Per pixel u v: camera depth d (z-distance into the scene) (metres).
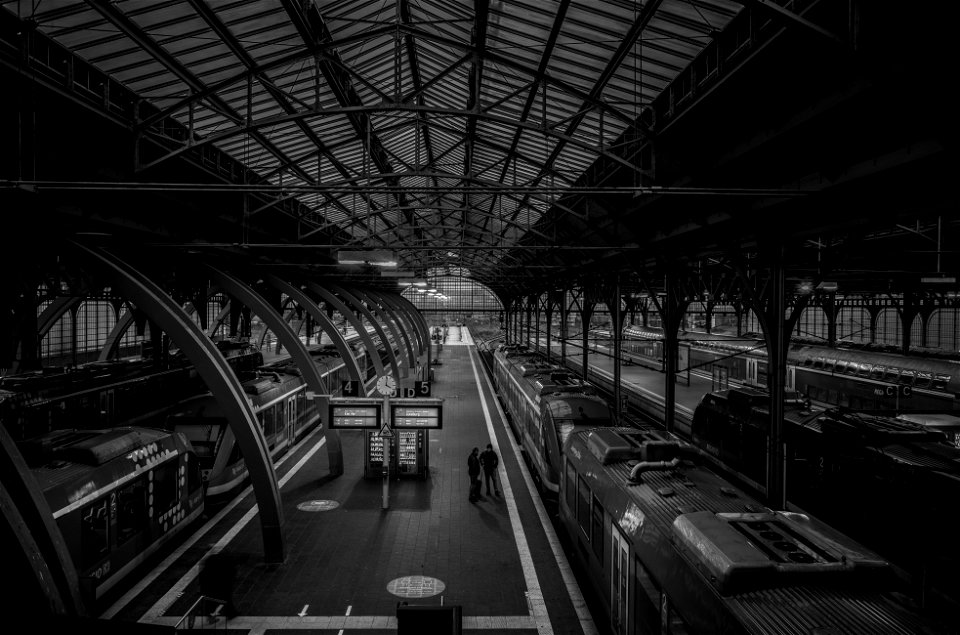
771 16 6.91
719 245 15.70
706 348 38.84
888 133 8.52
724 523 6.99
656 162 12.84
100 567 10.75
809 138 9.64
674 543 7.15
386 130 16.20
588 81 12.27
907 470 10.81
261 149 15.76
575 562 12.58
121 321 30.56
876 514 11.61
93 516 10.67
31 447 11.09
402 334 46.81
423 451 19.02
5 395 14.72
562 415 17.00
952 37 6.27
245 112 13.42
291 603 11.01
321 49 10.72
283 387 23.17
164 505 13.20
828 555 6.31
